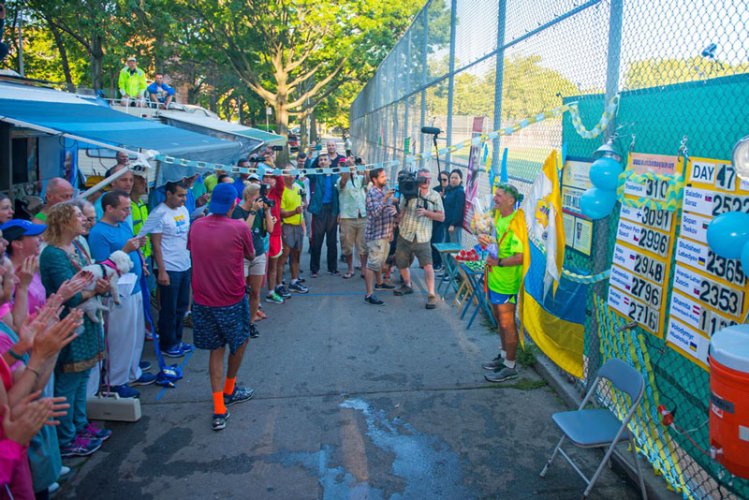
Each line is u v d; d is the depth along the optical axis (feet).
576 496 12.45
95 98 29.66
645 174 12.69
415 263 36.91
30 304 11.84
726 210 10.36
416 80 39.34
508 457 13.99
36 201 18.13
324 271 34.12
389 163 19.49
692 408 11.66
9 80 23.06
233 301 15.34
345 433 15.17
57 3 61.00
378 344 21.75
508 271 17.89
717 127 10.68
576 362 16.40
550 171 17.29
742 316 10.02
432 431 15.26
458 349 21.18
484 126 25.39
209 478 13.19
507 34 22.24
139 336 17.93
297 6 90.84
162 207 19.62
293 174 20.84
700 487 11.62
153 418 16.06
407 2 92.43
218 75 105.81
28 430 7.77
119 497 12.50
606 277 14.80
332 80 111.96
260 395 17.46
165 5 78.23
